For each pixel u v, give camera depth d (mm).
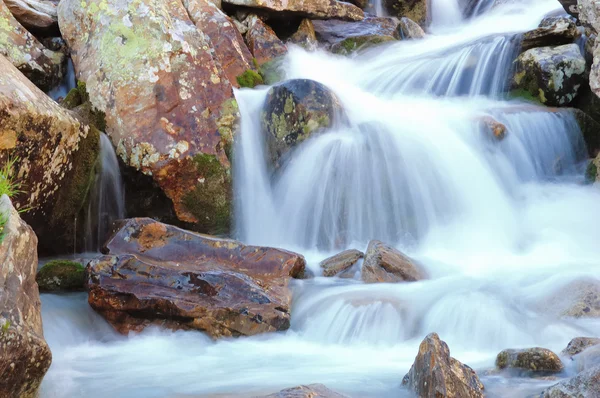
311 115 8055
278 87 8242
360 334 5551
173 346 5379
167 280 5676
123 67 7562
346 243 7863
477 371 4516
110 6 7945
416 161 8180
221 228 7688
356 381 4465
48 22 8742
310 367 4855
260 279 6023
